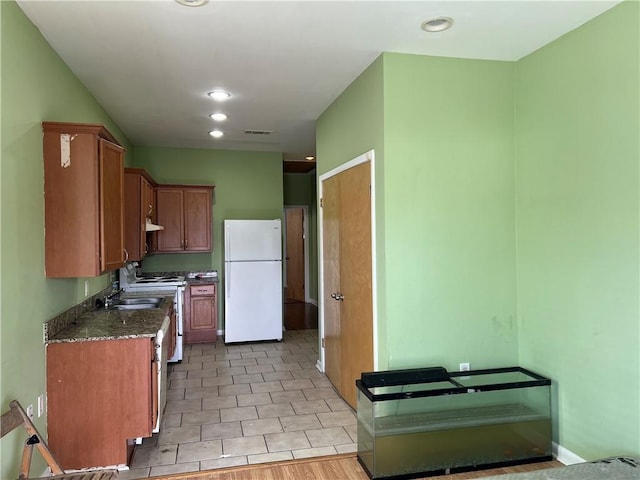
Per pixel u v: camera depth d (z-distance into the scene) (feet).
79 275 8.73
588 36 8.54
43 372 8.47
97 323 10.08
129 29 8.63
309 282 30.76
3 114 6.89
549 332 9.70
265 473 8.92
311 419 11.57
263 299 19.61
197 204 19.98
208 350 18.45
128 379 8.90
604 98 8.21
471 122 10.39
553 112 9.45
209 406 12.46
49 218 8.61
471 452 9.12
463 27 8.77
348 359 12.44
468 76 10.36
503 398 9.37
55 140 8.66
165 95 12.76
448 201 10.25
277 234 19.70
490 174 10.50
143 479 8.62
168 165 20.56
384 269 9.98
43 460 8.33
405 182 10.00
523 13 8.21
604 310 8.31
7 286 6.98
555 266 9.48
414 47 9.68
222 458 9.55
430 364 10.18
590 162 8.54
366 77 10.89
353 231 11.85
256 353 18.01
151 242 18.97
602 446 8.40
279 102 13.60
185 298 19.53
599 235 8.37
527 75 10.20
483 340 10.50
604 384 8.34
